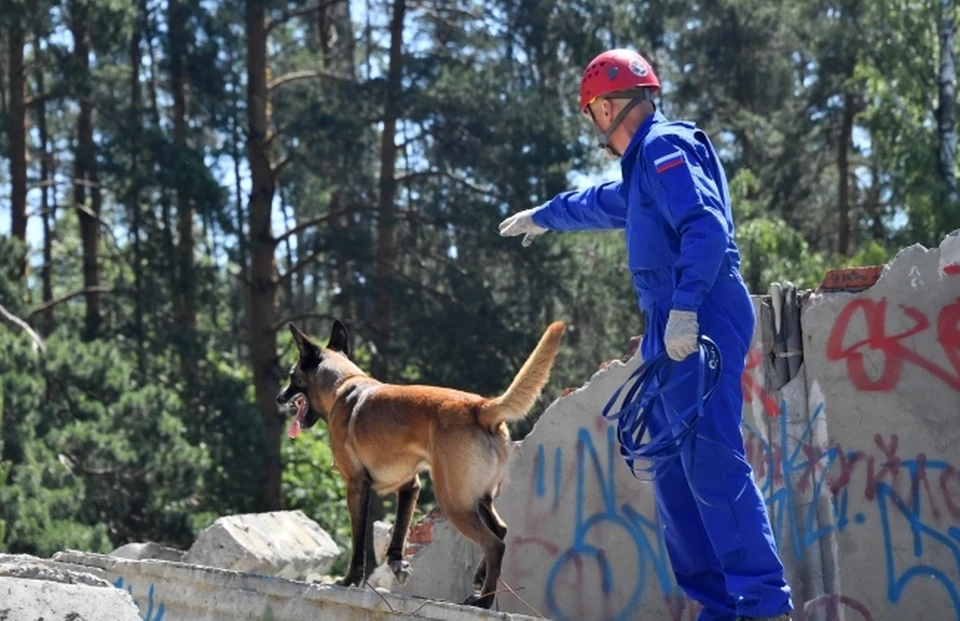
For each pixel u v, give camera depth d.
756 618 5.00
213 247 25.92
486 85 25.38
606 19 28.11
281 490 23.42
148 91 31.58
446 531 7.52
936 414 6.36
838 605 6.40
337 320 7.04
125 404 18.83
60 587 3.77
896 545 6.35
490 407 5.88
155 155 23.30
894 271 6.50
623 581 7.00
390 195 25.62
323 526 23.70
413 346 24.12
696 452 5.10
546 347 5.80
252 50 25.77
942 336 6.38
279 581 5.96
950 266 6.39
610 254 26.11
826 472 6.50
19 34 23.53
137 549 10.52
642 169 5.24
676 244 5.20
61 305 28.28
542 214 6.20
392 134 26.19
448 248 27.09
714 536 5.09
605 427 7.14
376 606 5.57
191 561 9.67
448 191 25.59
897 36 21.39
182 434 21.75
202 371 23.56
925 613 6.26
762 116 33.38
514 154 24.45
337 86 25.94
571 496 7.18
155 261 24.69
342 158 25.72
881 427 6.45
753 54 34.38
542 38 27.66
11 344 18.52
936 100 21.36
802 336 6.65
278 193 28.50
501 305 24.72
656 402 5.39
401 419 6.14
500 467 5.98
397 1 26.75
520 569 7.21
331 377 6.61
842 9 29.30
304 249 26.47
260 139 25.42
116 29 23.41
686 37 34.56
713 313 5.15
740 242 21.86
